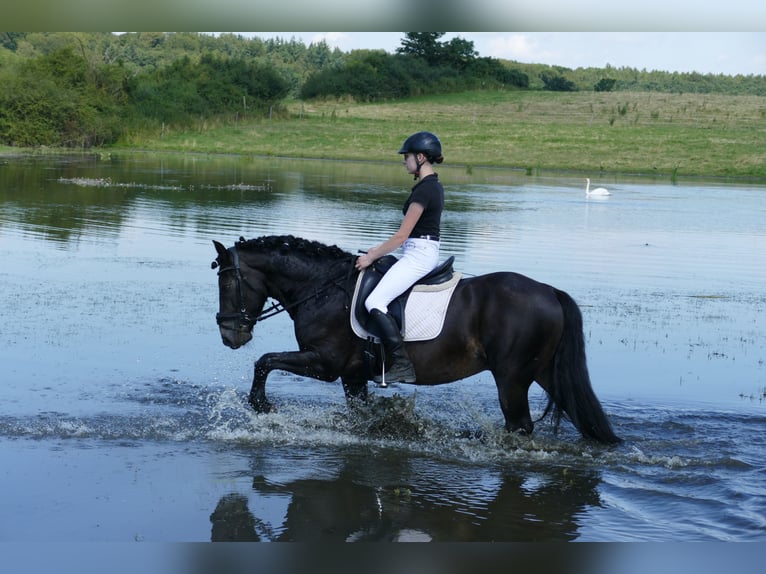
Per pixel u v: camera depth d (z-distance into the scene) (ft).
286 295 23.79
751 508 19.20
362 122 190.90
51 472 20.49
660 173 131.13
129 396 26.43
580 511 19.02
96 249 52.13
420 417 25.44
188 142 162.50
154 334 33.58
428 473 21.13
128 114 167.43
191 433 23.54
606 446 22.94
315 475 20.83
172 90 184.14
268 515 18.48
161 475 20.53
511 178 116.98
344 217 67.26
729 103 225.56
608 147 153.48
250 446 22.74
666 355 32.50
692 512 19.06
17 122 148.05
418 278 22.24
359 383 24.07
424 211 22.04
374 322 21.90
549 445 23.08
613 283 46.11
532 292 21.97
